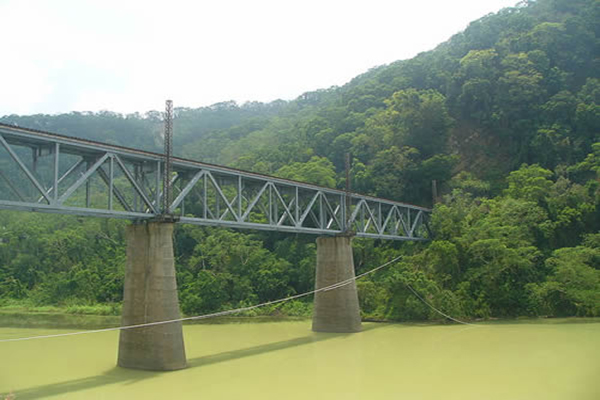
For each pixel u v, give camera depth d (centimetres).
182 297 6188
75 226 8719
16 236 8231
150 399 2267
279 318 5503
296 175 7306
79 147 2434
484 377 2673
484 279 4988
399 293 4909
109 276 7075
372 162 7550
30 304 7019
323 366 2980
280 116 16988
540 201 5888
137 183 2872
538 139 7050
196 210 7725
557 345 3547
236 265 6444
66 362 3136
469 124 8556
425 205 7006
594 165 6147
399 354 3328
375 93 10012
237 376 2714
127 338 2769
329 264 4284
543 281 5084
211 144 15500
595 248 5122
